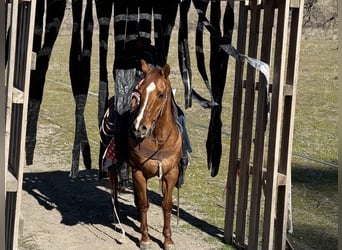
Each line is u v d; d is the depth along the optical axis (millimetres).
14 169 4691
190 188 8258
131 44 5621
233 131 6102
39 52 5516
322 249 6141
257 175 5598
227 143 10875
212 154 6121
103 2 5570
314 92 16000
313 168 9289
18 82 4660
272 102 5301
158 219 6980
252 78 5754
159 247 6094
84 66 5633
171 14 5852
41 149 10336
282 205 5418
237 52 5348
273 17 5418
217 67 5965
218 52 5934
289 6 5137
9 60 4328
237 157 6113
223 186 8422
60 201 7582
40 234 6414
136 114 5281
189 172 9062
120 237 6379
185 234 6496
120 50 5625
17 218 4547
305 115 13242
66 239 6301
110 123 5980
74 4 5652
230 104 14461
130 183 7508
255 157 5633
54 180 8492
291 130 5316
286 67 5453
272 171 5309
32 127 5586
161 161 5602
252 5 5727
